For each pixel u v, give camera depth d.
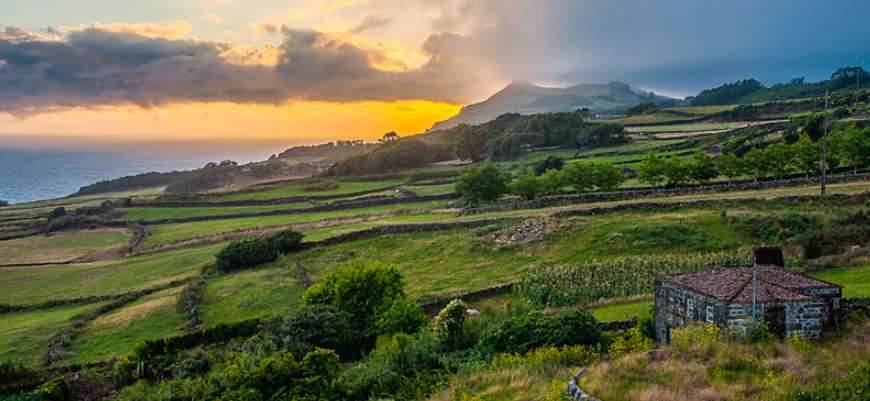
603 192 107.50
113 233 131.50
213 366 50.53
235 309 70.38
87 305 78.75
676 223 77.00
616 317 49.94
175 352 55.62
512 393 31.38
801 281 38.97
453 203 124.19
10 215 162.25
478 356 42.56
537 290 62.88
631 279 62.00
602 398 25.98
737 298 36.31
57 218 145.75
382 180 183.00
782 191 86.06
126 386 48.84
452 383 36.00
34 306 79.31
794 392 24.38
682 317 40.97
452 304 49.62
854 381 24.59
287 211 136.50
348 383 39.25
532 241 81.69
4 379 50.16
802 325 35.97
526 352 40.44
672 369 29.00
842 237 64.06
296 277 81.25
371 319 56.00
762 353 30.44
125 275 93.25
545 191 115.62
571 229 82.44
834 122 127.56
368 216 119.50
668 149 159.12
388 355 44.06
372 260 86.00
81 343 63.00
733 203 81.75
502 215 97.25
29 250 118.50
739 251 66.00
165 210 149.50
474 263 78.94
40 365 55.25
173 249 110.25
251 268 88.75
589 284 62.28
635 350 36.47
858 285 45.88
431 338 46.88
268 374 37.78
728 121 197.75
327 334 52.16
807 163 99.56
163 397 43.53
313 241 95.00
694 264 63.03
